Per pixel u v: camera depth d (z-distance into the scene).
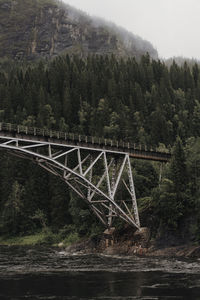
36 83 150.00
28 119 121.12
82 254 57.62
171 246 53.38
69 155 96.12
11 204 96.50
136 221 56.41
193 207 56.28
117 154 58.25
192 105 138.38
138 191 71.88
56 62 177.25
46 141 51.34
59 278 34.59
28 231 93.12
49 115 127.75
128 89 143.50
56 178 94.56
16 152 47.84
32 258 52.03
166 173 65.31
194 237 52.84
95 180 73.69
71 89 142.25
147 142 113.56
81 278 34.44
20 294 28.30
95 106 137.12
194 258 48.12
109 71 158.00
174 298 26.41
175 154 60.28
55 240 81.56
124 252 55.94
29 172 105.56
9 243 89.06
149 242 55.28
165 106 134.25
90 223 71.50
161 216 57.12
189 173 60.03
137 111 130.75
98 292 28.66
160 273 36.41
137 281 32.56
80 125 123.81
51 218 95.88
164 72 158.00
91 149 53.97
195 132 122.38
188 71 166.75
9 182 105.12
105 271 38.34
